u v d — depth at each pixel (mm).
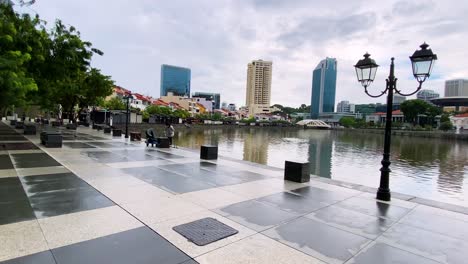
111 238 4105
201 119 114625
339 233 4676
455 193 17000
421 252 4109
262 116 180750
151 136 17531
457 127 104625
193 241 4121
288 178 8625
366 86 7918
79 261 3418
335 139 72625
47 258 3463
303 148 45156
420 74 6883
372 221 5316
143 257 3592
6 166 9141
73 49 20359
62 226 4457
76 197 6012
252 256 3771
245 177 8859
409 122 120000
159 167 10000
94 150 14102
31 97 20297
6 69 10898
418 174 23703
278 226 4875
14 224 4453
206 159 12266
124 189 6816
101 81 36531
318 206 6102
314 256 3848
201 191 6961
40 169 8805
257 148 41312
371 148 48625
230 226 4781
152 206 5641
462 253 4117
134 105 82625
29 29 15938
